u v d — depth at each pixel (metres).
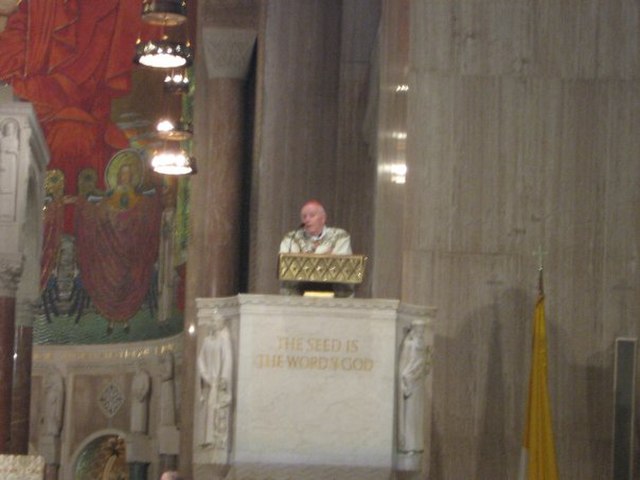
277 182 22.75
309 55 22.89
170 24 15.43
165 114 32.25
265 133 22.84
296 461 12.60
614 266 15.77
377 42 20.84
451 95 15.97
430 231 15.81
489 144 15.91
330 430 12.66
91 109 33.44
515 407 15.58
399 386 12.95
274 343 12.68
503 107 15.97
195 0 29.69
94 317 33.44
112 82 33.38
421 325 13.11
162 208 31.98
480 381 15.61
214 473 12.77
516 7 16.05
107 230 33.22
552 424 15.43
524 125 15.94
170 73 21.75
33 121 21.08
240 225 25.78
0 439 20.38
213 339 12.86
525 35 16.02
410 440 12.95
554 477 14.84
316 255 12.97
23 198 20.62
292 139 22.83
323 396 12.67
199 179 26.83
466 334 15.69
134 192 32.72
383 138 17.62
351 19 23.22
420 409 13.05
